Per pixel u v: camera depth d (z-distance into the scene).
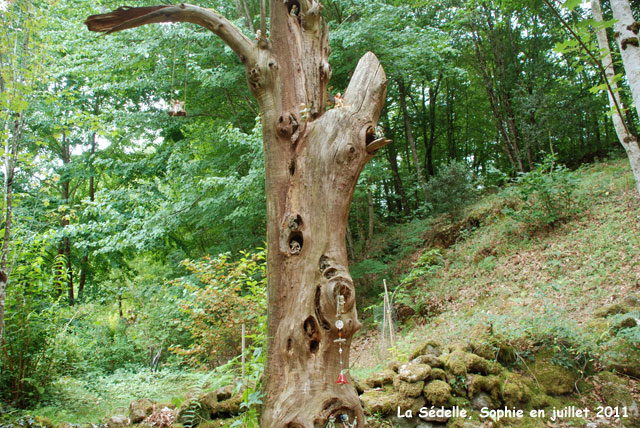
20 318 4.68
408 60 10.30
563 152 14.40
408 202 17.61
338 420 2.47
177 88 11.13
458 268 9.37
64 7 9.46
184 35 9.38
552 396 3.77
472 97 17.69
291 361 2.55
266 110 2.91
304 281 2.61
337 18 12.99
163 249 12.79
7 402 4.45
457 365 3.73
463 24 14.53
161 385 5.31
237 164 10.28
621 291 5.77
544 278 7.28
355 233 14.79
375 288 10.77
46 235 5.14
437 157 19.66
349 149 2.73
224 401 3.43
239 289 6.00
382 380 3.80
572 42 2.50
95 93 12.48
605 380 3.86
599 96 12.52
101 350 8.18
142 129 11.57
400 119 18.08
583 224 8.29
